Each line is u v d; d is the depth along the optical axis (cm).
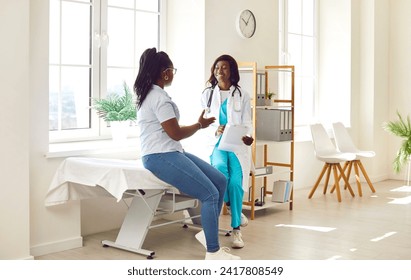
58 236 412
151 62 377
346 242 439
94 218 461
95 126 492
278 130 553
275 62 612
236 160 448
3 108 361
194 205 420
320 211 561
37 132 398
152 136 374
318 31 762
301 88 734
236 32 559
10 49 363
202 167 390
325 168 636
